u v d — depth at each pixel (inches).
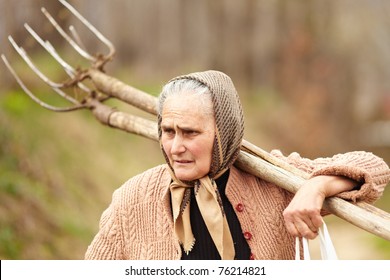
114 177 480.1
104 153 498.0
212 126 122.6
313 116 985.5
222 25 958.4
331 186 123.7
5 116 371.9
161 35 860.0
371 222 119.3
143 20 836.6
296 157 138.9
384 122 1069.8
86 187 414.6
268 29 998.4
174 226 128.6
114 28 800.3
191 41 906.1
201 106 121.3
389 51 1101.1
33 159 359.3
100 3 773.9
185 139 122.6
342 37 1047.0
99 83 172.4
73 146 448.1
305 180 126.8
